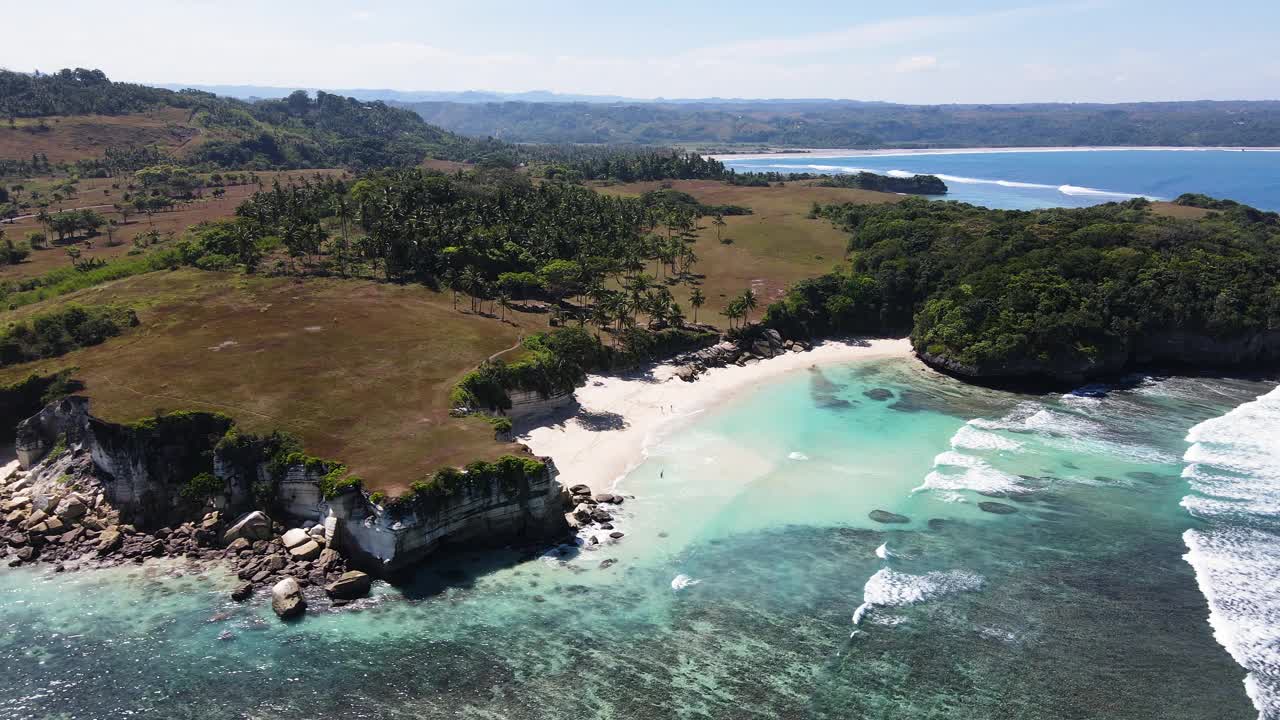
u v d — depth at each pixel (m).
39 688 55.28
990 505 81.69
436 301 131.38
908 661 58.53
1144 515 79.12
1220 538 74.50
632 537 75.62
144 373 91.56
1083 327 120.69
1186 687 55.53
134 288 127.69
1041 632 61.66
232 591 66.12
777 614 64.06
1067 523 77.81
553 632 61.66
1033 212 194.12
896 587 67.62
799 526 77.94
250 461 77.12
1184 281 128.00
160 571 69.38
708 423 103.69
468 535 73.56
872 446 96.69
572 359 111.94
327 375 94.75
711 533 76.62
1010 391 117.94
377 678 56.56
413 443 79.12
